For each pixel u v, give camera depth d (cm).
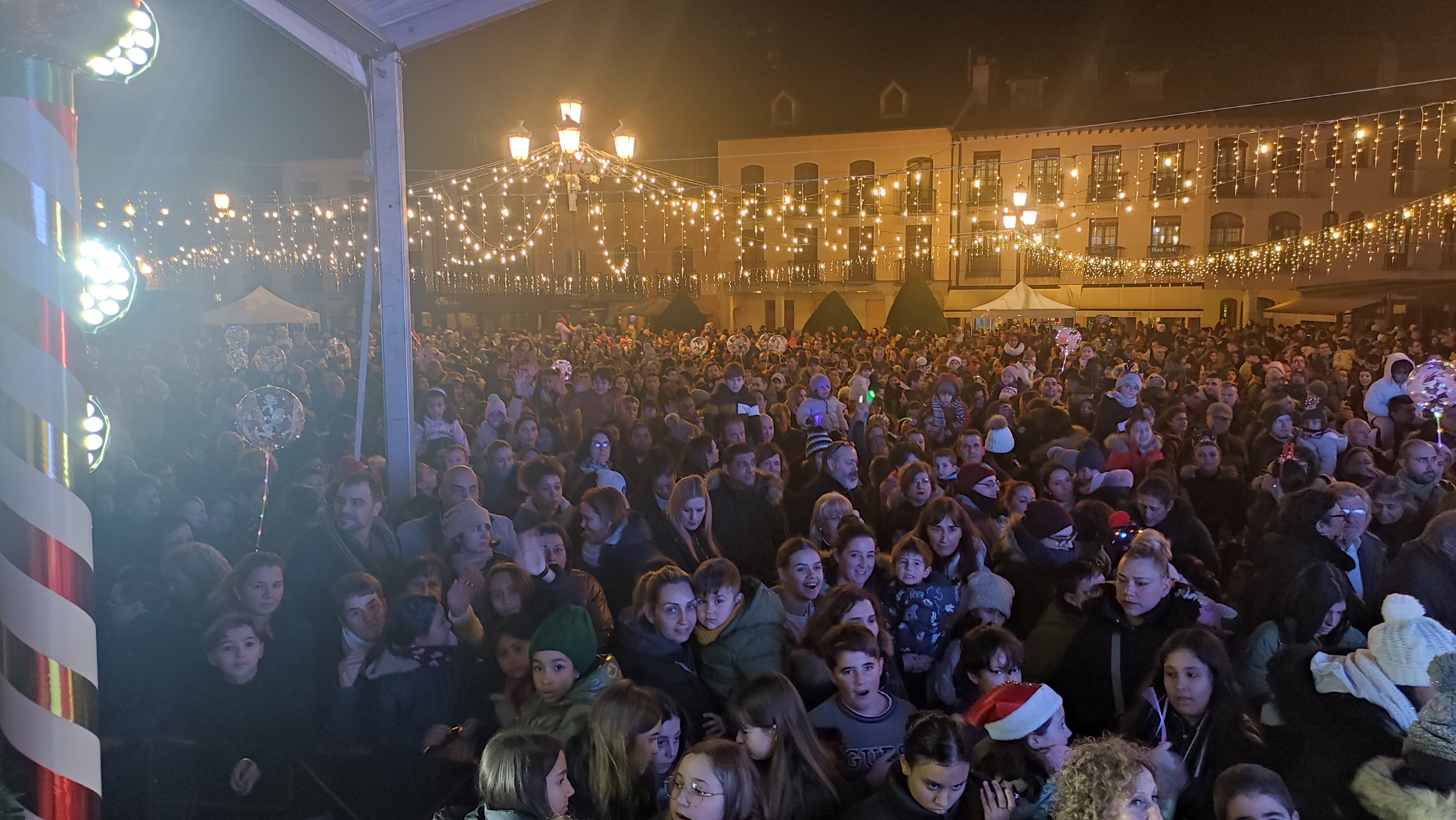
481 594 429
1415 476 546
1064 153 3584
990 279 3694
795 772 295
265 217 3566
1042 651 393
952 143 3694
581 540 502
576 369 1134
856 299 3828
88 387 215
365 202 3556
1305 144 3388
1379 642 288
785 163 3831
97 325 246
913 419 889
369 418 804
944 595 422
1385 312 2839
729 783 265
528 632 366
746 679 374
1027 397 937
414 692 353
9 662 193
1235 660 366
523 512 554
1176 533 518
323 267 3575
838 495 515
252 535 546
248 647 344
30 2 182
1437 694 263
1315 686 293
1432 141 3278
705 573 381
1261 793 253
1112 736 290
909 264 3756
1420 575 402
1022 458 817
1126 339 2342
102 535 492
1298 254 3400
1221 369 1312
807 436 766
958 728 269
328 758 346
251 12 409
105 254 240
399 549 491
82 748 200
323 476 595
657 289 3841
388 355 535
